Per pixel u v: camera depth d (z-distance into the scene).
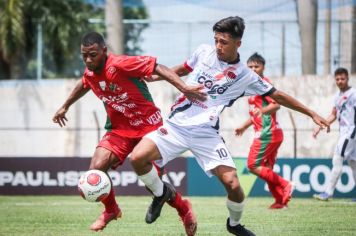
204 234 22.75
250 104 31.98
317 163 40.12
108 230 24.11
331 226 24.94
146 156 18.89
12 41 56.84
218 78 18.83
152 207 19.86
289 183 31.39
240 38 18.45
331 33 51.28
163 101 51.66
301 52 50.25
